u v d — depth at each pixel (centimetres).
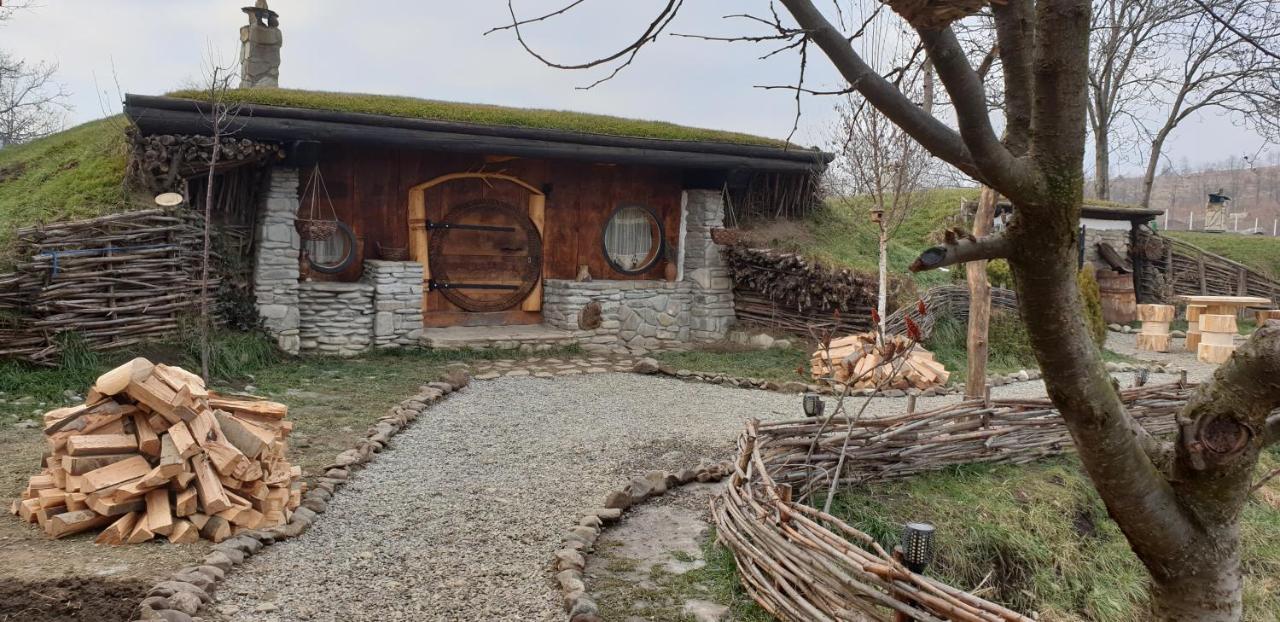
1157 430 795
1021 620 297
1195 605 239
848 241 1432
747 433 532
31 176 1094
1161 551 239
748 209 1397
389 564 450
